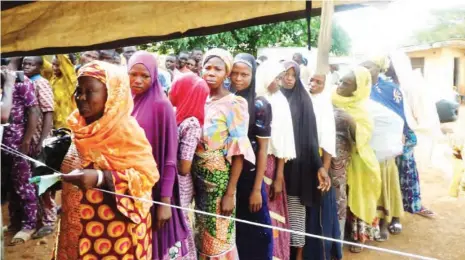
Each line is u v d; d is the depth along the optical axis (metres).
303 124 3.46
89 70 1.92
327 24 1.82
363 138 4.10
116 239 2.07
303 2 2.15
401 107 4.84
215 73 2.77
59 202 5.45
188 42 10.01
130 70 2.41
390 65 5.15
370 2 2.03
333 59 10.46
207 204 2.84
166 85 5.64
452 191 4.92
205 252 2.87
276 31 11.09
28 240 4.39
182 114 2.72
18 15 1.97
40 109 4.27
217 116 2.77
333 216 3.75
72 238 2.10
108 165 2.01
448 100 8.82
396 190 4.87
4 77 3.28
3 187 4.30
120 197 2.01
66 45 2.07
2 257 1.83
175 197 2.54
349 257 4.40
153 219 2.41
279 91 3.40
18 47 2.06
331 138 3.62
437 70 20.75
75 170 1.94
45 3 1.95
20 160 4.21
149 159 2.15
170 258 2.59
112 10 2.02
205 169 2.80
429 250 4.65
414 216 5.63
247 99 3.05
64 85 5.17
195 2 2.06
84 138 1.99
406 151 5.15
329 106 3.70
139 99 2.46
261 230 3.12
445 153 9.37
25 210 4.39
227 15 2.11
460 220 5.51
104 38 2.07
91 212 2.05
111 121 1.98
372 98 4.71
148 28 2.08
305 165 3.48
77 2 1.98
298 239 3.56
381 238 4.82
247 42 11.20
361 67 4.22
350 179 4.32
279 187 3.37
